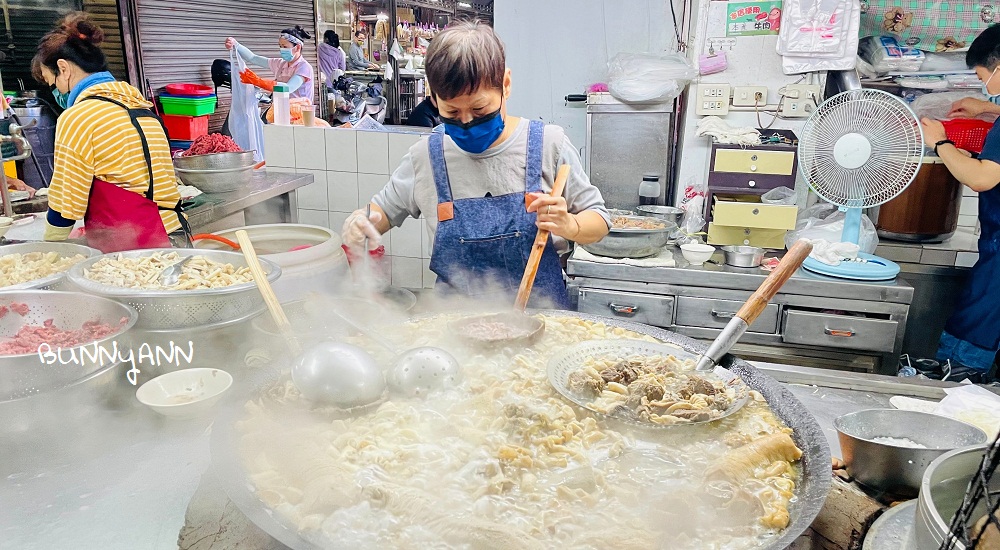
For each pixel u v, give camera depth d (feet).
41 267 5.65
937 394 5.15
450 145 7.02
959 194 10.93
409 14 35.19
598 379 4.43
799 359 10.59
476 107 5.98
